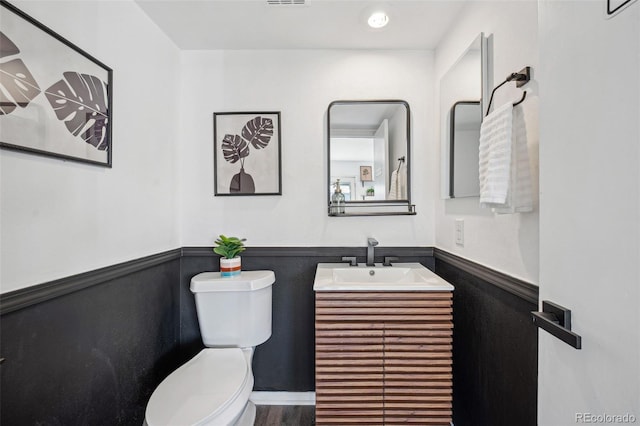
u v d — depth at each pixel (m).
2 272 0.76
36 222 0.84
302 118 1.71
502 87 1.02
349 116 1.70
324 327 1.26
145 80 1.37
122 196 1.20
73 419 0.95
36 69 0.82
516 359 0.96
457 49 1.40
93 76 1.04
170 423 0.91
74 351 0.96
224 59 1.71
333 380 1.27
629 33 0.45
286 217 1.71
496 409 1.08
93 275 1.03
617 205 0.47
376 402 1.26
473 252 1.25
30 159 0.82
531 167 0.87
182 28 1.50
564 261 0.59
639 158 0.44
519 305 0.94
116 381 1.15
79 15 0.99
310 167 1.71
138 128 1.32
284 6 1.34
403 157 1.71
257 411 1.64
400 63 1.70
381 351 1.25
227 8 1.35
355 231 1.71
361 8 1.36
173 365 1.61
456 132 1.38
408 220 1.71
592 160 0.52
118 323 1.17
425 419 1.25
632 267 0.45
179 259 1.69
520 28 0.92
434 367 1.24
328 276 1.41
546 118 0.65
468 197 1.29
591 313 0.53
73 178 0.96
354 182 1.70
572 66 0.57
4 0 0.73
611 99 0.48
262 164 1.70
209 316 1.46
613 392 0.48
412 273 1.53
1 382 0.76
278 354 1.71
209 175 1.72
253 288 1.45
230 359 1.30
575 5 0.56
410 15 1.39
